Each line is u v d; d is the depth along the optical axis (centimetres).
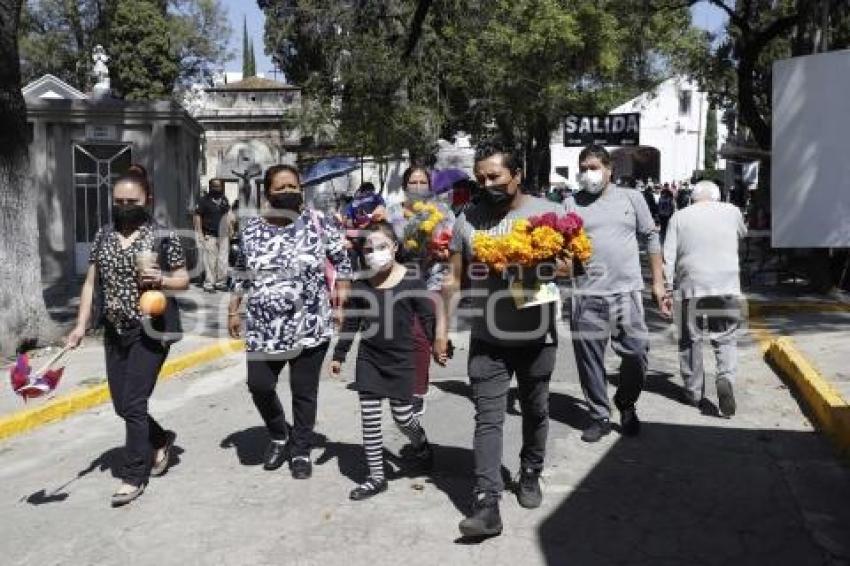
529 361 494
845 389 732
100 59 3134
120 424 746
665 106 6038
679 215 730
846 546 466
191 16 4725
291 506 529
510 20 2530
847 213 1170
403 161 2262
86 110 1727
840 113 1146
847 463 600
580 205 647
